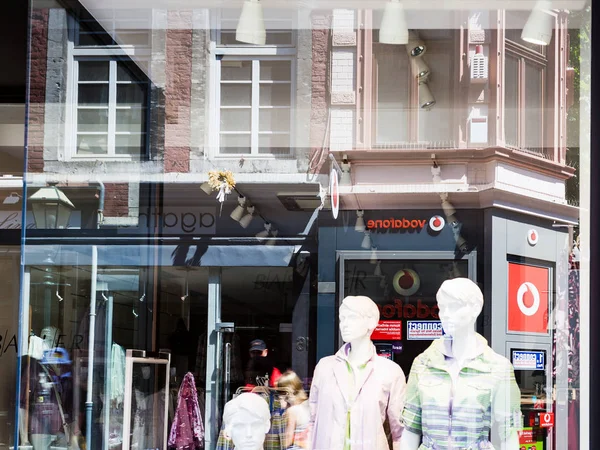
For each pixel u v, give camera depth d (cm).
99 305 388
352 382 338
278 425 346
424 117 354
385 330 347
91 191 382
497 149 334
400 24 341
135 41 370
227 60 375
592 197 282
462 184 348
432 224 353
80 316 383
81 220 383
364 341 345
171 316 397
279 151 381
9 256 396
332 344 362
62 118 368
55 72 362
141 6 353
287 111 374
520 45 319
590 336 275
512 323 310
